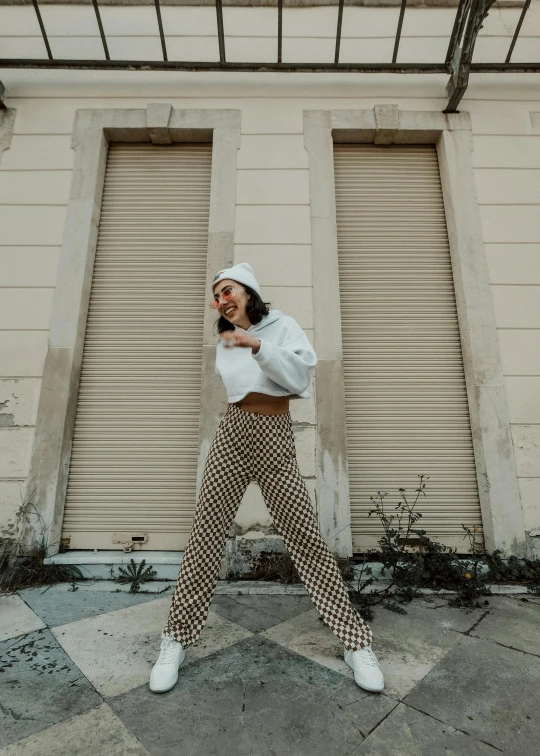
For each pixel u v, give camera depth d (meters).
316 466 2.85
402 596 2.38
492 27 3.59
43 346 3.02
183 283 3.31
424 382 3.19
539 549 2.78
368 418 3.12
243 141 3.35
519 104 3.48
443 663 1.71
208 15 3.59
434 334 3.27
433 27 3.59
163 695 1.46
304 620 2.07
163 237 3.38
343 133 3.45
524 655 1.78
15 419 2.91
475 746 1.25
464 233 3.25
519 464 2.90
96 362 3.17
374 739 1.27
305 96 3.45
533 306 3.14
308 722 1.33
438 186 3.53
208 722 1.33
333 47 3.58
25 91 3.44
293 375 1.41
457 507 2.98
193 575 1.58
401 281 3.35
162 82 3.45
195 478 2.99
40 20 3.22
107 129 3.40
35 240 3.19
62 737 1.26
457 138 3.41
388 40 3.58
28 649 1.79
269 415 1.58
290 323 1.62
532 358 3.06
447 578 2.54
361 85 3.47
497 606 2.30
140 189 3.47
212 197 3.24
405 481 3.02
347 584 2.51
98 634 1.93
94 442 3.04
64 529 2.90
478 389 3.00
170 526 2.92
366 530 2.93
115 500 2.95
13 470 2.84
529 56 3.58
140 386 3.14
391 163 3.56
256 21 3.58
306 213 3.23
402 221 3.46
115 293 3.29
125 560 2.73
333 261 3.16
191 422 3.08
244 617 2.10
